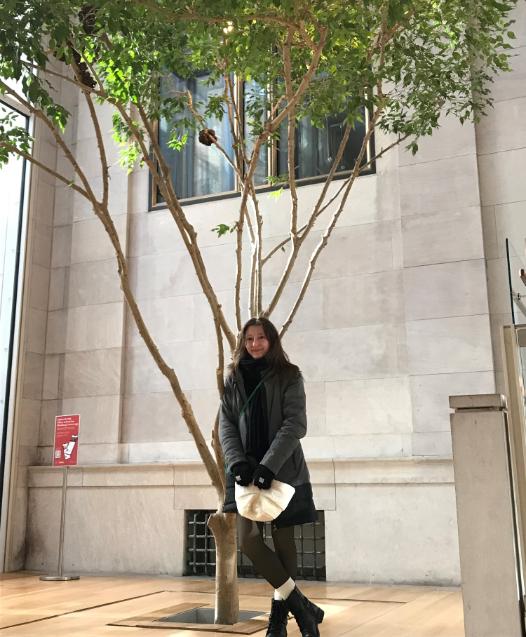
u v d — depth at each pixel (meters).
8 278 8.55
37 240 8.76
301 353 7.54
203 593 6.09
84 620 4.85
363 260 7.51
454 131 7.31
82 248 8.78
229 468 3.67
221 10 3.95
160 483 7.65
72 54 4.39
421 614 4.93
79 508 7.98
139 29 4.39
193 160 8.56
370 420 7.14
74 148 9.10
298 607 3.62
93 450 8.18
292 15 4.09
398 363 7.16
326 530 6.93
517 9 7.36
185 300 8.20
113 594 6.10
